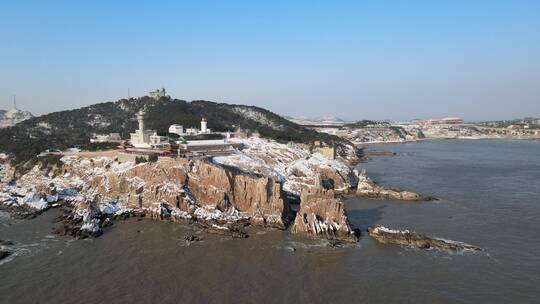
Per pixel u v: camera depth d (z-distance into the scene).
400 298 74.88
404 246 100.19
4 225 118.38
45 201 139.88
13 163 186.62
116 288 78.88
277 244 102.69
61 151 189.00
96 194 144.00
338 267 88.25
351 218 126.12
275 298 74.75
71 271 86.44
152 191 133.50
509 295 75.88
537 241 103.31
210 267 88.50
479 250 97.31
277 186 123.88
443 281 81.50
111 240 105.88
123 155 158.88
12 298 75.19
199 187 133.62
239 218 122.00
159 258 93.50
